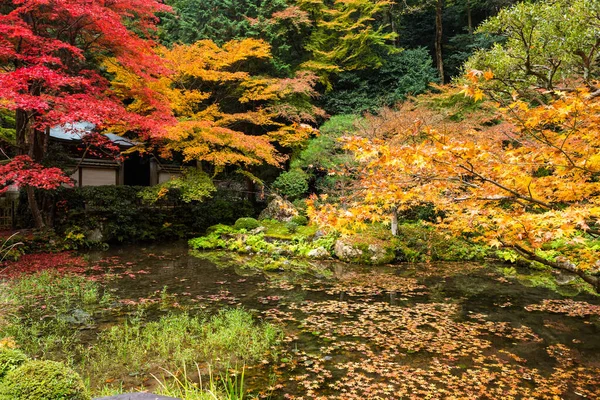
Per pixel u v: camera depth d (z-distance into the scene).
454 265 10.84
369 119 12.25
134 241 14.59
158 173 19.14
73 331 5.62
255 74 18.16
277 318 6.30
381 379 4.29
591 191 3.39
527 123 3.04
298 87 15.95
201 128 13.82
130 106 13.54
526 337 5.53
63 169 12.27
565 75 6.32
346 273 9.86
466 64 7.87
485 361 4.75
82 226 13.30
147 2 10.91
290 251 12.16
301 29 19.31
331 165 13.50
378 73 20.28
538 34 6.34
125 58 10.36
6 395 1.63
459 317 6.41
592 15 5.78
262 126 17.55
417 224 13.00
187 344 5.21
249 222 14.87
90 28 10.50
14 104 7.97
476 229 4.17
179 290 8.06
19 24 9.09
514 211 3.70
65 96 9.26
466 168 3.01
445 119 11.95
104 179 17.47
